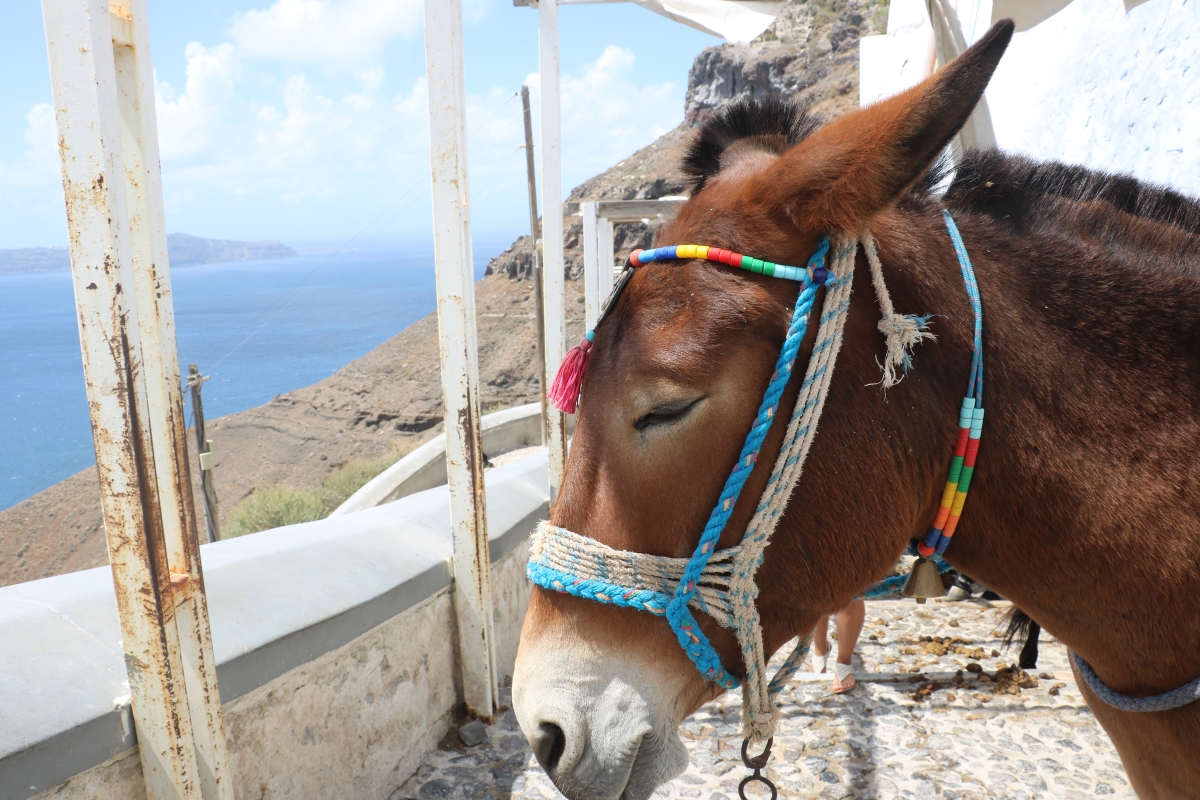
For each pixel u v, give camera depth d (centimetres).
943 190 154
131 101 176
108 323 161
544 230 435
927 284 128
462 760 304
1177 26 411
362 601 264
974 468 130
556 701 124
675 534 121
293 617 240
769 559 125
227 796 196
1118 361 129
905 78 524
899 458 125
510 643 377
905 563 424
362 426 5194
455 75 295
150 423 176
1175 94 409
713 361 116
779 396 117
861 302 124
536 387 5331
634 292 124
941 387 127
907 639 422
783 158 123
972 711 344
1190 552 122
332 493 1842
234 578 247
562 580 126
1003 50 103
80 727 169
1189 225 154
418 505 389
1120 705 136
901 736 325
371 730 274
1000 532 133
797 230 120
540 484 490
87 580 232
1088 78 514
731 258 119
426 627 307
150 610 173
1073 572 129
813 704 353
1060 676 375
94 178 156
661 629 126
